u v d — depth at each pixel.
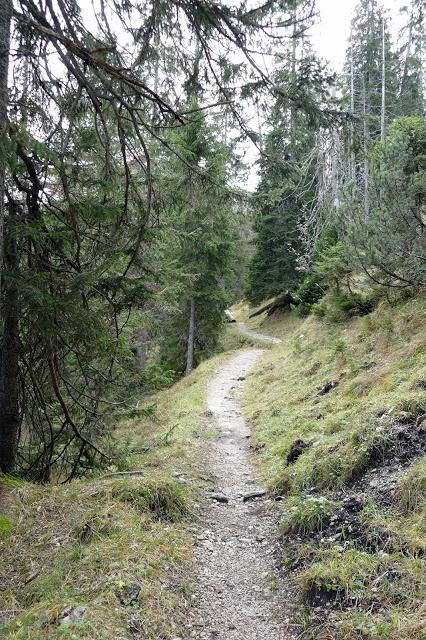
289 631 3.61
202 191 7.38
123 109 6.61
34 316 5.62
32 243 6.23
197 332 27.23
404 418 5.98
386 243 9.23
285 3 5.38
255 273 32.69
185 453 9.12
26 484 5.93
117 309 6.87
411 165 9.61
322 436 7.53
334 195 17.09
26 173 6.52
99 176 6.91
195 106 6.82
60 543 4.61
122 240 6.67
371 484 5.17
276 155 6.67
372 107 28.55
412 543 3.89
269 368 18.00
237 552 5.12
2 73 4.62
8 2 4.65
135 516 5.20
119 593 3.73
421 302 10.51
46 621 3.29
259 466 8.50
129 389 7.84
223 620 3.81
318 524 4.93
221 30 5.63
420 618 3.14
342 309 15.12
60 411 7.73
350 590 3.69
